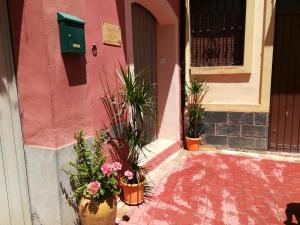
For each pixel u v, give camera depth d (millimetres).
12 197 2621
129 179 3322
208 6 5438
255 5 5059
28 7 2365
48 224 2746
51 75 2434
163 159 4930
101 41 3100
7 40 2455
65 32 2488
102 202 2600
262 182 4098
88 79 2922
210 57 5578
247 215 3229
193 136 5676
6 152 2529
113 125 3344
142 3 4523
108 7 3197
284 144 5367
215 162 4918
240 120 5453
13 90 2545
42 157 2605
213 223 3074
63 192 2646
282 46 5105
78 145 2768
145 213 3262
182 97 5715
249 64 5207
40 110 2525
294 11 4930
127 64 3635
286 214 3248
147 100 3531
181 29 5496
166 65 5492
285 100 5246
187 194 3732
